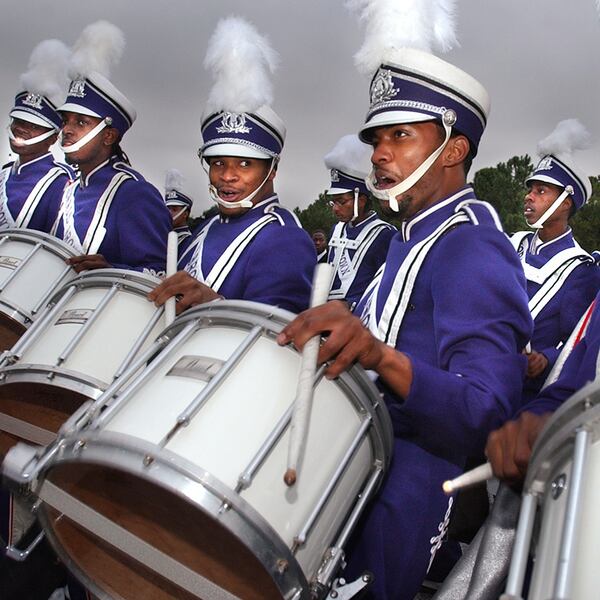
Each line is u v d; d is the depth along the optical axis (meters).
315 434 1.65
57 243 2.98
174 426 1.55
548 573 1.07
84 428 1.65
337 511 1.70
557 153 4.26
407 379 1.75
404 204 2.12
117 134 3.63
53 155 4.39
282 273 2.62
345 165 5.50
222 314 1.77
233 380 1.64
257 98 2.75
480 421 1.73
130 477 1.73
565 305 4.04
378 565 1.96
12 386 2.32
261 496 1.53
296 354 1.69
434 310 1.96
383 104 2.12
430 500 2.01
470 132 2.13
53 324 2.44
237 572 1.64
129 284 2.41
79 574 1.81
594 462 1.11
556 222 4.26
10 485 1.71
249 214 2.81
